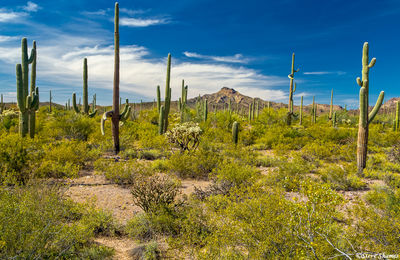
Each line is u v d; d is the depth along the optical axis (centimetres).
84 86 2380
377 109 955
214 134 1911
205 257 312
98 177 838
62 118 1706
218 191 655
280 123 2606
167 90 1730
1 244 267
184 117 2723
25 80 1241
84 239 384
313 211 299
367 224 370
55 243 327
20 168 690
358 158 980
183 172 891
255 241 316
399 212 414
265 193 434
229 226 346
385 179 855
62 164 843
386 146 1684
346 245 313
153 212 497
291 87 2611
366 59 985
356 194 718
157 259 374
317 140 1738
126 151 1258
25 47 1245
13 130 1714
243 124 2903
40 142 977
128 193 697
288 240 301
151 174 809
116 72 1267
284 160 1047
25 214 329
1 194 385
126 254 393
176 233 459
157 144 1409
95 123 1875
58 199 470
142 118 2870
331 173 826
